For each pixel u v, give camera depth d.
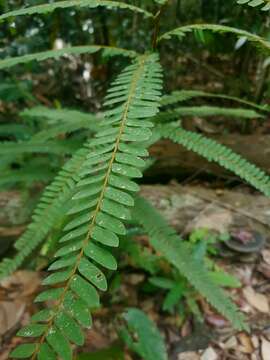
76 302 0.15
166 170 0.75
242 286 0.56
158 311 0.52
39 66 0.85
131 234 0.51
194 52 0.87
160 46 0.79
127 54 0.36
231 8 0.61
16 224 0.60
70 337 0.14
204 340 0.49
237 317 0.38
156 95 0.25
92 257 0.16
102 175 0.19
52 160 0.62
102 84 0.89
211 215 0.64
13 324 0.50
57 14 0.74
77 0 0.33
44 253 0.48
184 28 0.33
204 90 0.92
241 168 0.36
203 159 0.73
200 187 0.73
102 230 0.17
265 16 0.51
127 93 0.26
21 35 0.76
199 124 0.85
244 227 0.62
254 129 0.84
